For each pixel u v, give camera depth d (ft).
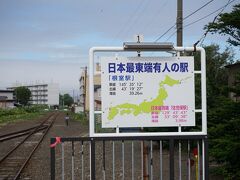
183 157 53.67
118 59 24.02
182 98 24.29
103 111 24.00
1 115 250.37
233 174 33.76
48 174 46.14
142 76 24.13
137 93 24.11
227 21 36.91
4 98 433.89
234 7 36.88
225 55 105.81
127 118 24.08
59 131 129.90
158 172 44.65
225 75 80.84
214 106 39.60
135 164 50.72
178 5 62.08
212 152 34.17
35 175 45.88
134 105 24.09
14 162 56.85
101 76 24.00
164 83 24.21
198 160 25.29
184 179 38.88
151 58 24.13
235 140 33.27
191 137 24.29
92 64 23.86
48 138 101.30
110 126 24.03
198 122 48.55
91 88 23.88
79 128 147.02
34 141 92.27
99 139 23.80
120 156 59.00
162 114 24.21
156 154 59.36
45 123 183.93
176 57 24.25
